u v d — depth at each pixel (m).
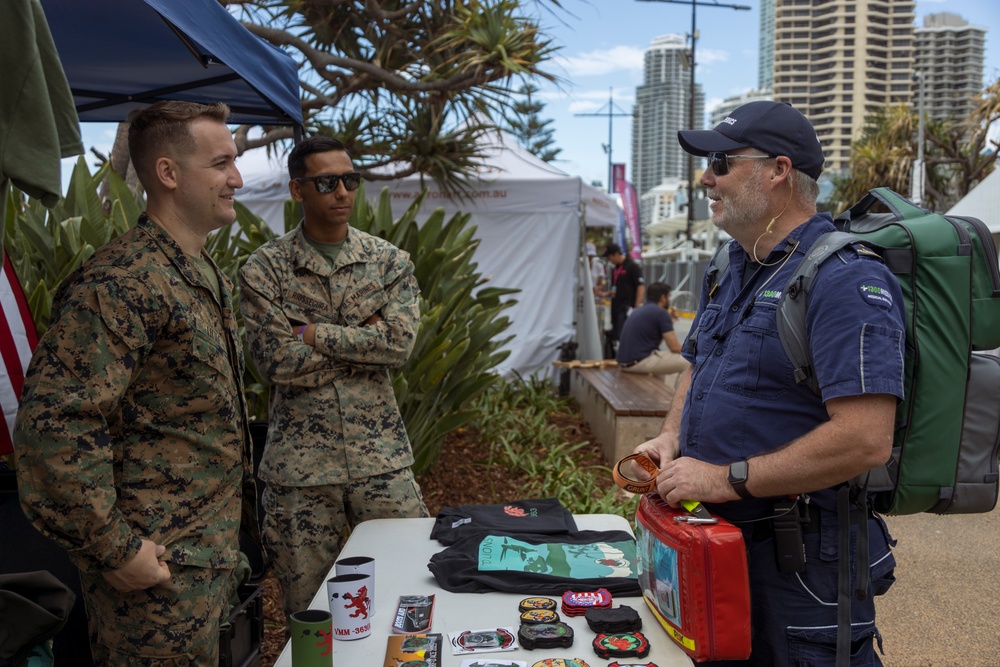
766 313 1.87
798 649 1.85
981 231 1.85
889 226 1.92
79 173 4.07
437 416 5.24
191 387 1.87
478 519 2.49
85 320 1.69
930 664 3.32
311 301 2.84
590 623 1.80
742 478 1.75
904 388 1.86
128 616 1.84
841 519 1.82
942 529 4.99
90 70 3.56
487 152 9.18
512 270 8.94
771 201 1.91
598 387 6.79
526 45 6.33
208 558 1.90
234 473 2.00
